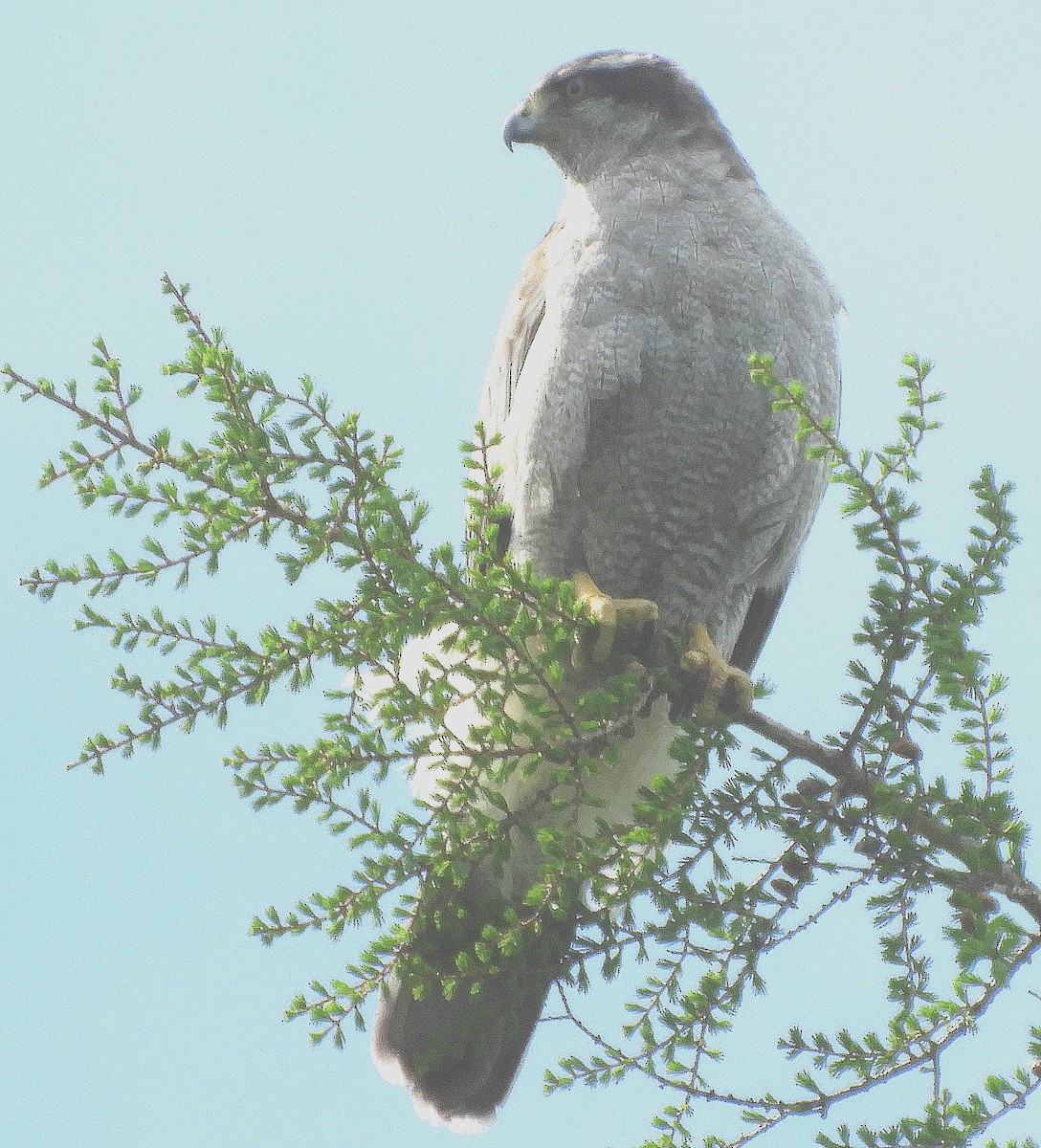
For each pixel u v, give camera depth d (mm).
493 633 6934
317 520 6891
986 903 6711
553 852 6988
